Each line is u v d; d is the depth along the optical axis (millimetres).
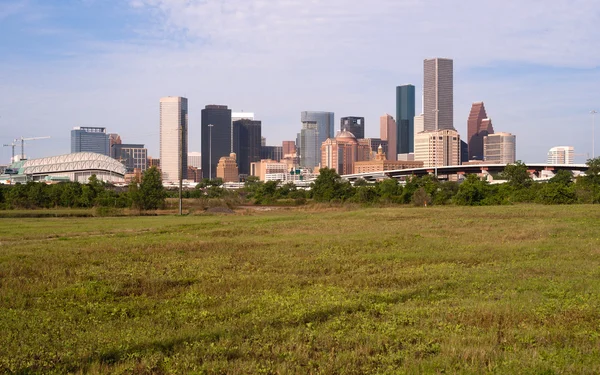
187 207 103500
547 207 72125
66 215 81438
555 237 37562
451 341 13180
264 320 15055
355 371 11531
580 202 89000
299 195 135375
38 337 13484
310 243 35250
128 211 89438
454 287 20406
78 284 20969
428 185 108000
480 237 38094
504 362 11711
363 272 24000
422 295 18891
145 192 93000
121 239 39375
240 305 17156
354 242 35562
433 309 16422
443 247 32656
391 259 28031
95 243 36000
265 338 13672
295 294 18656
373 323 14984
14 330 14227
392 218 58719
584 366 11562
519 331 14109
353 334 14031
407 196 106250
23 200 104062
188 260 27984
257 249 32531
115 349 12609
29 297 18844
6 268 24797
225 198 131500
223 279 22156
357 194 111438
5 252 30719
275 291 19672
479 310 16047
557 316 15500
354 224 51781
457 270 23953
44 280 22125
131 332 13859
